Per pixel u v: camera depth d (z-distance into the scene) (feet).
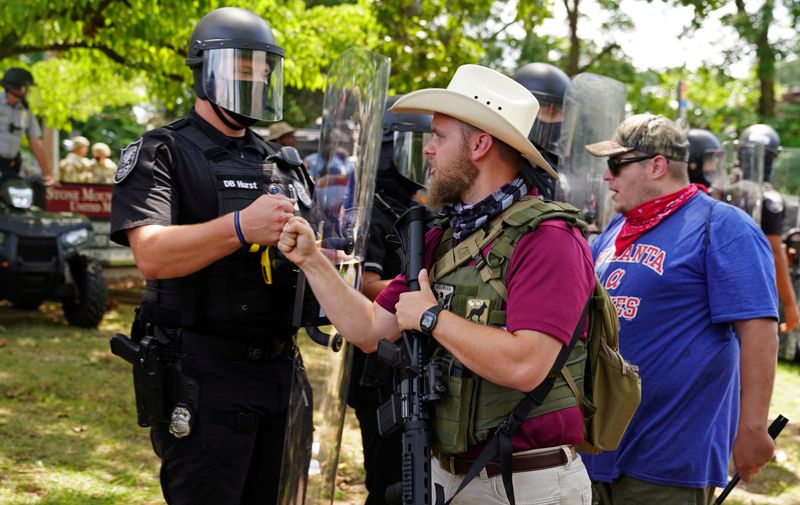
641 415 9.59
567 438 7.13
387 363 7.31
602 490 9.92
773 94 54.39
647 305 9.64
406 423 7.11
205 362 9.27
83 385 20.75
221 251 8.54
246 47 9.34
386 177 11.62
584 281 7.02
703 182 18.58
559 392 7.12
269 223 8.37
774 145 20.47
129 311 32.32
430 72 31.45
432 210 7.88
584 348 7.39
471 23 43.65
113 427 17.93
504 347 6.72
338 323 7.89
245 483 9.92
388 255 11.39
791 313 18.62
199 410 9.22
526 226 6.99
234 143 9.78
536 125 12.52
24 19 25.70
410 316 7.11
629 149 9.92
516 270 6.98
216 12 9.64
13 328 27.25
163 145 9.24
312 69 32.89
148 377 9.18
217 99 9.36
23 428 17.19
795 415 22.27
